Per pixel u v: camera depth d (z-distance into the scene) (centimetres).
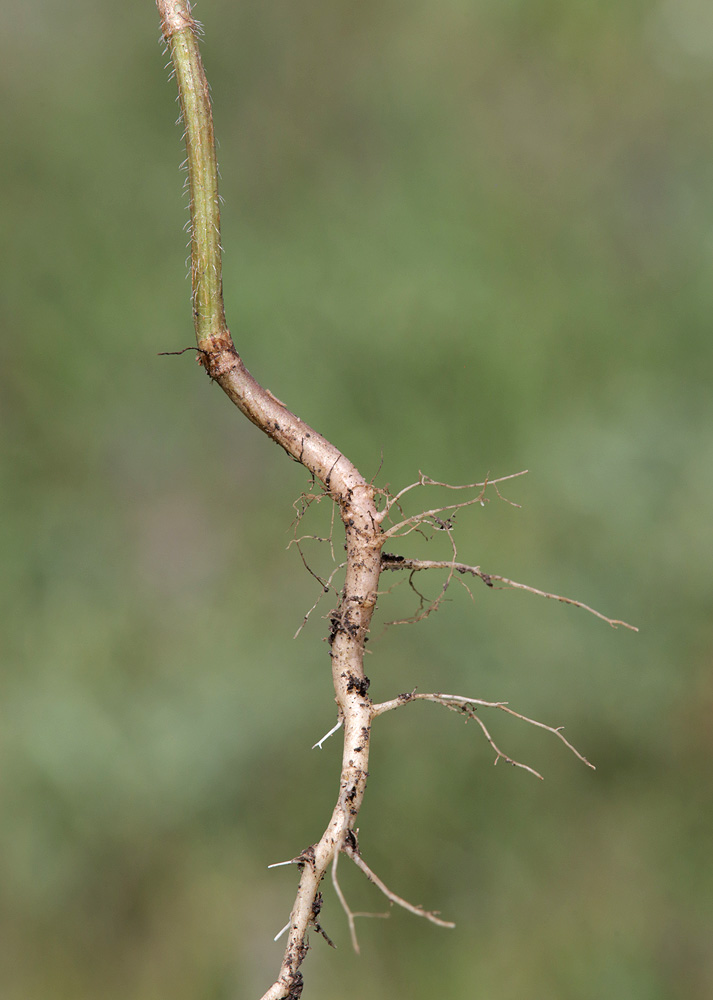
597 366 62
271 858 45
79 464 59
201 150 34
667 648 48
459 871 44
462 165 72
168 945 44
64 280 65
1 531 55
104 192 69
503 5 78
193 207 35
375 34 77
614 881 44
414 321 63
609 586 50
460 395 60
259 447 60
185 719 47
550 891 44
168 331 65
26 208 67
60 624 52
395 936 44
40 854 45
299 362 62
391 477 57
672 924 43
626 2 78
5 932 44
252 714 47
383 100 75
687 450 55
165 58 74
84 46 75
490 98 76
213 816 45
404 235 68
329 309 64
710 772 45
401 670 47
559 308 64
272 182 71
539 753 46
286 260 67
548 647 48
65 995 43
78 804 45
